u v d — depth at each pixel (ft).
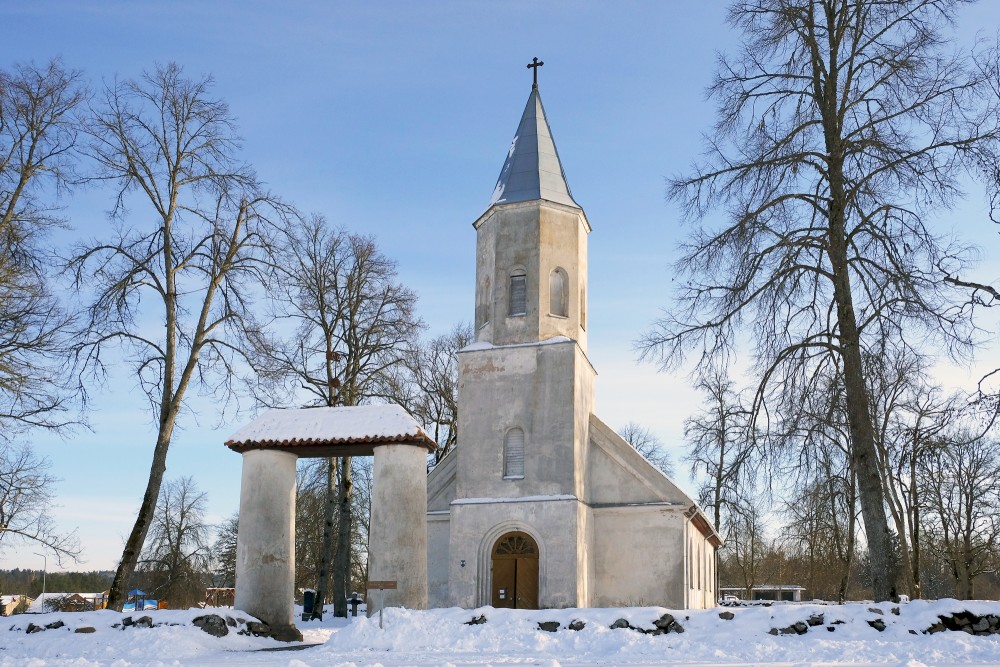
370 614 69.21
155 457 81.92
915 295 62.69
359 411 74.84
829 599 201.26
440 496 110.32
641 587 101.86
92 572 304.30
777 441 67.51
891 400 71.61
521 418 101.50
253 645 66.74
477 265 110.52
